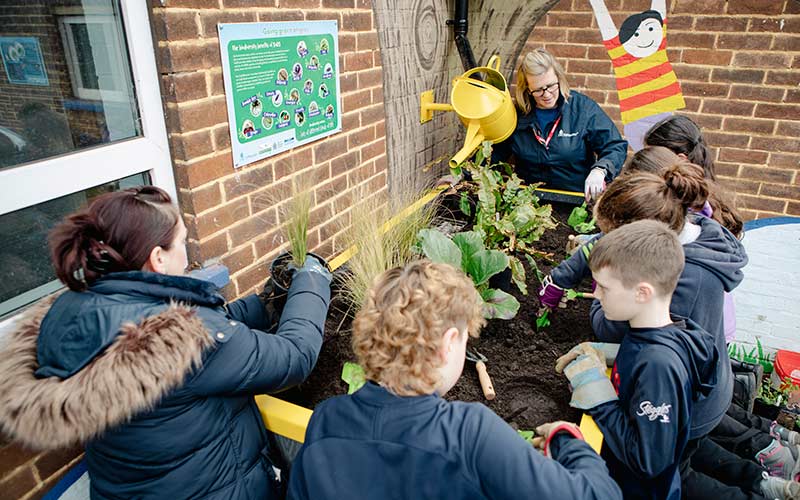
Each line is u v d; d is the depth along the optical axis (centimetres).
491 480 89
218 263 186
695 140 209
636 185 158
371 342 101
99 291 107
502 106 263
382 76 262
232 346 115
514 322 204
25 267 147
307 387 169
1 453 137
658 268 126
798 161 292
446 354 99
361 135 254
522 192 241
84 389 96
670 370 124
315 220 231
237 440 126
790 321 326
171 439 112
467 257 197
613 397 142
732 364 248
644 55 307
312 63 211
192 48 162
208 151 174
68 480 151
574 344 193
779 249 312
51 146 147
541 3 318
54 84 145
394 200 262
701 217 169
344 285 201
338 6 220
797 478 211
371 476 94
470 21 339
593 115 285
